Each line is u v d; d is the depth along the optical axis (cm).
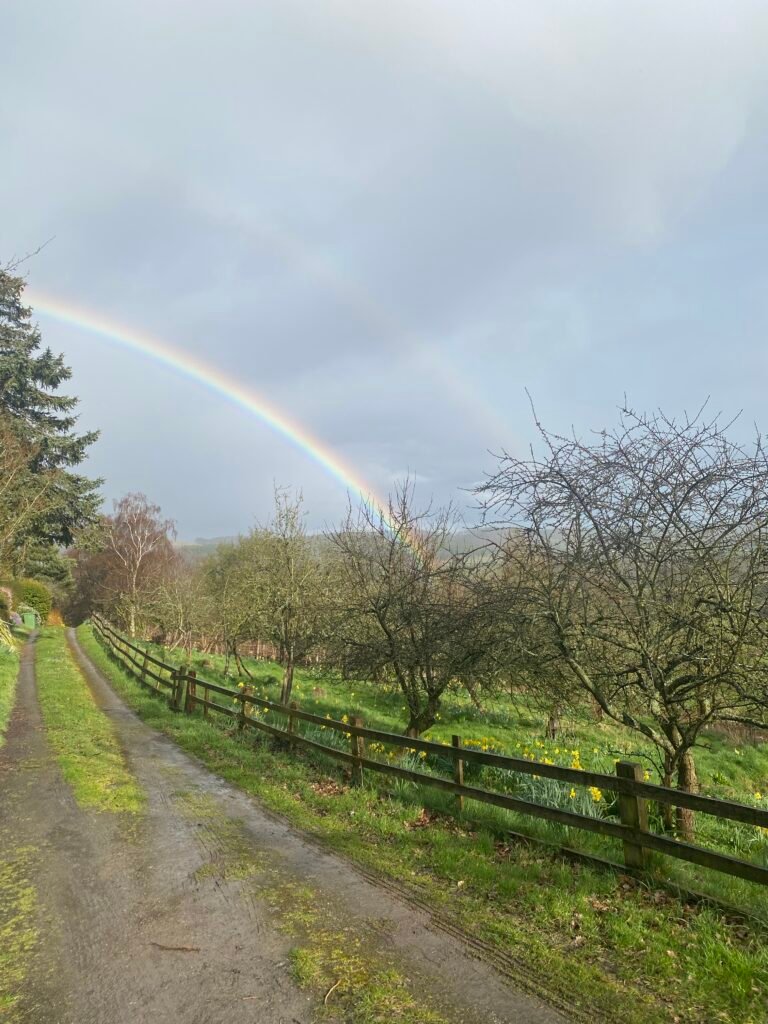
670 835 608
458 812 619
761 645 517
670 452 587
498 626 689
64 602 6391
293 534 1450
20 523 2130
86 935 390
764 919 384
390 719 1511
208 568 4081
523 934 390
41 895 448
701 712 587
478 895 449
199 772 834
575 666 614
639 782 452
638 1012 312
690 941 375
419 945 377
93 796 694
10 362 2744
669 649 581
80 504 3023
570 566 603
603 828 476
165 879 478
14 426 2616
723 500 552
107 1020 305
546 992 329
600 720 786
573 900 429
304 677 2217
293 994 327
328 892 455
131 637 3612
